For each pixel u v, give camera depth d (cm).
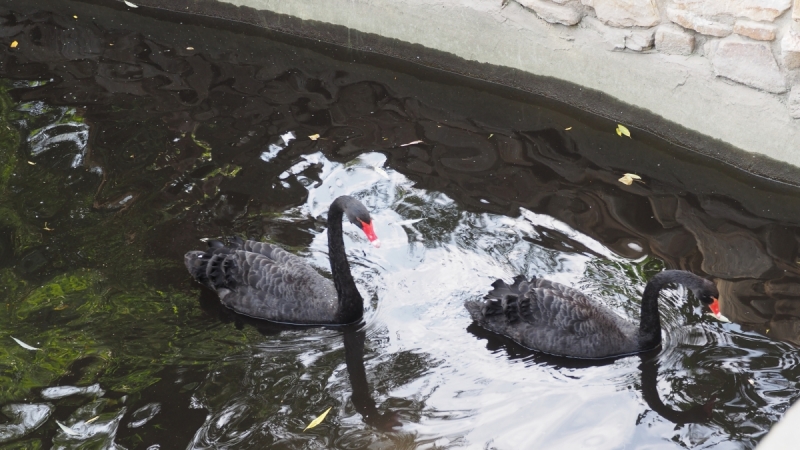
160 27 957
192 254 794
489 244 809
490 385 760
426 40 911
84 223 816
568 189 835
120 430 740
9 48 933
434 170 845
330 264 796
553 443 739
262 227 816
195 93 896
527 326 775
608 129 873
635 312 782
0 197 827
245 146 858
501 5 885
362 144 860
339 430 743
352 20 925
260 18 949
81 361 763
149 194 830
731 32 830
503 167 848
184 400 751
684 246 806
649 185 839
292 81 909
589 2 862
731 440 738
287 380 760
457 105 891
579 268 797
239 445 737
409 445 738
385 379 761
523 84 897
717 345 768
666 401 751
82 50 933
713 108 847
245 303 786
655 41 852
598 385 759
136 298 787
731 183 841
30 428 741
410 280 797
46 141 859
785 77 824
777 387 752
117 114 878
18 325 774
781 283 789
